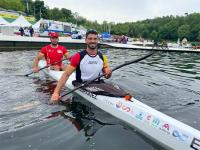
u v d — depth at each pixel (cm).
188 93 817
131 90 830
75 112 594
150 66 1489
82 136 474
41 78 941
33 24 4253
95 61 666
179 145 427
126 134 487
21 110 602
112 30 11319
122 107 566
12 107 620
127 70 1273
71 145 439
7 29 3419
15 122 533
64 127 512
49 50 993
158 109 646
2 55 1830
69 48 3008
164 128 460
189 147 412
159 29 10869
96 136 475
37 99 682
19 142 448
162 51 2973
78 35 4025
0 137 466
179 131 437
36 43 2656
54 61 998
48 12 11406
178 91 839
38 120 545
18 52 2148
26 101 665
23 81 892
